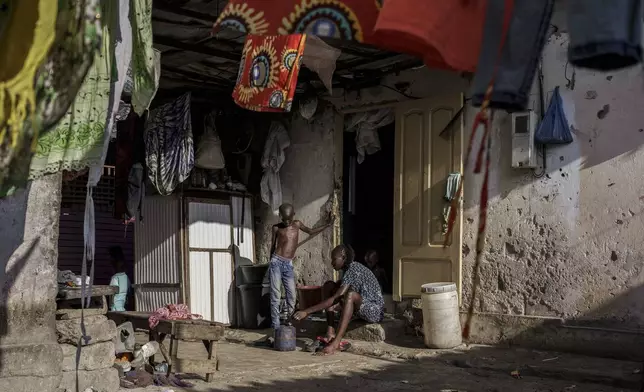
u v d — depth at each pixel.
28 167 3.72
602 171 7.51
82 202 10.78
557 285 7.77
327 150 10.28
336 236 10.14
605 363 6.93
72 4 3.86
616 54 2.15
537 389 6.26
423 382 6.56
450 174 8.59
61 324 5.25
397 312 9.10
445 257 8.57
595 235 7.53
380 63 9.12
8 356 4.75
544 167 7.93
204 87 10.48
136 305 10.36
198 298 9.97
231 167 11.09
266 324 10.17
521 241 8.06
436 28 2.75
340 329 8.21
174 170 9.30
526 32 2.39
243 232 10.80
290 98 7.13
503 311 8.16
